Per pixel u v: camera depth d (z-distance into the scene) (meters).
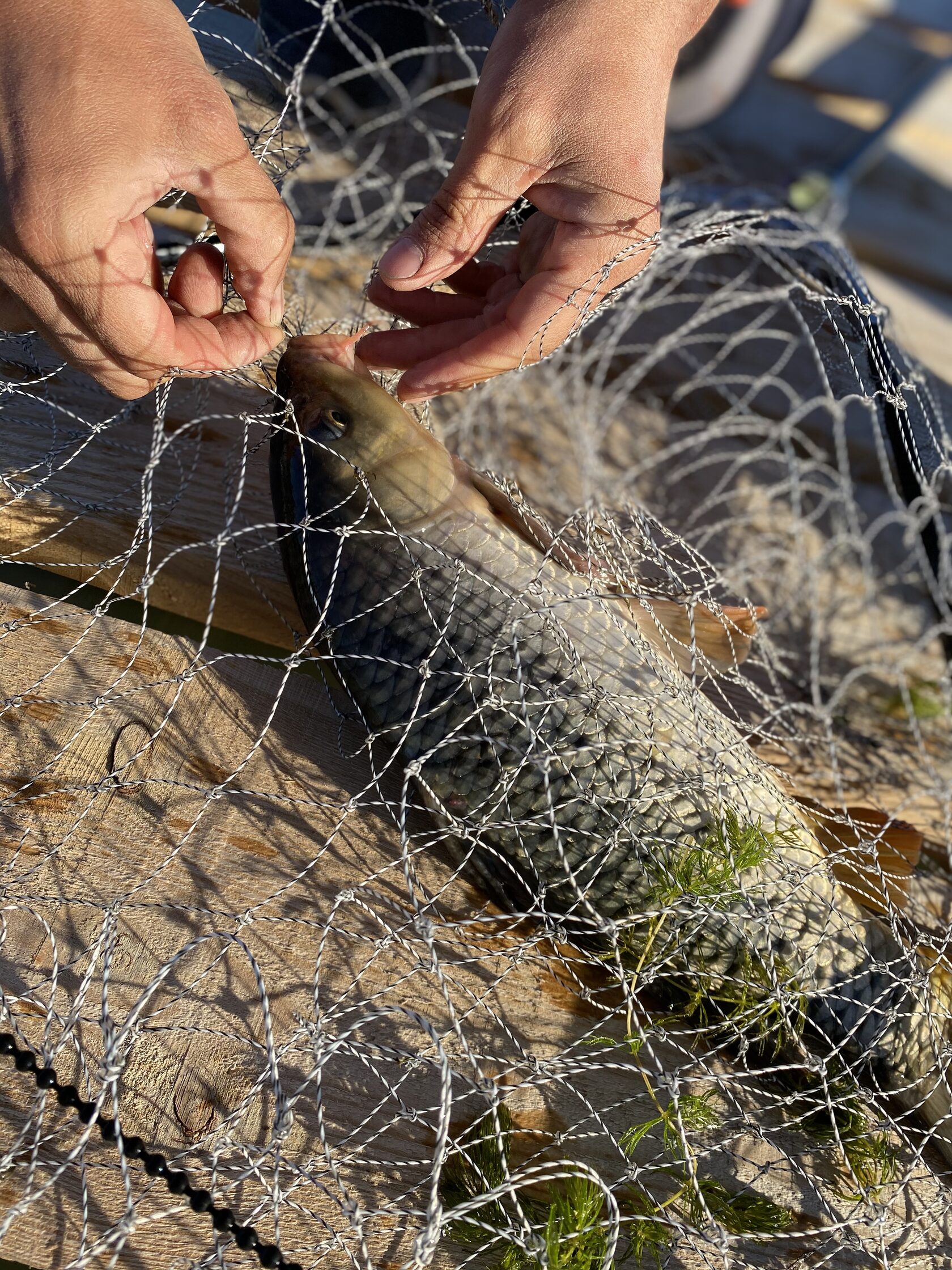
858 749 0.49
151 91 0.37
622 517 0.50
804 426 0.55
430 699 0.43
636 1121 0.42
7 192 0.36
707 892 0.40
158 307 0.39
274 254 0.40
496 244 0.48
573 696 0.42
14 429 0.48
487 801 0.43
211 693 0.45
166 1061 0.41
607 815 0.41
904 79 0.78
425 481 0.44
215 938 0.42
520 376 0.52
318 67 0.54
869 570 0.51
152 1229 0.39
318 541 0.44
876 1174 0.42
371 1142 0.41
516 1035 0.42
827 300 0.47
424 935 0.37
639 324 0.56
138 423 0.49
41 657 0.45
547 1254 0.36
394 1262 0.39
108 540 0.47
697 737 0.43
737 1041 0.42
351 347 0.45
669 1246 0.40
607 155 0.40
